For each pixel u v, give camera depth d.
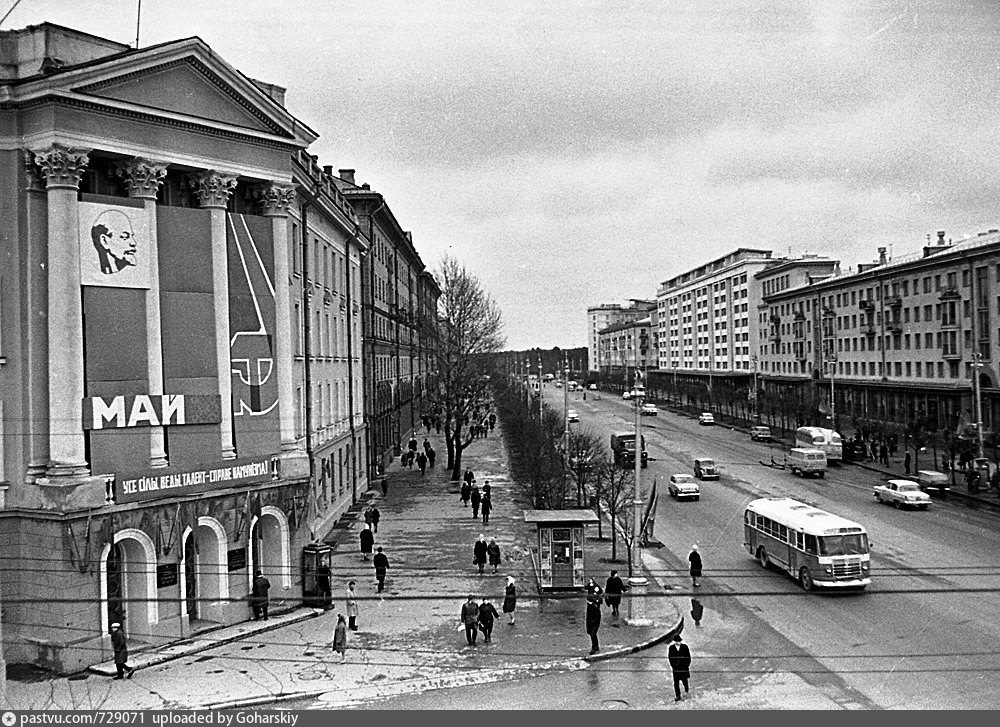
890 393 76.88
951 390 65.62
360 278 55.94
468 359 69.50
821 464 56.53
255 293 29.06
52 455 23.72
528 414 77.06
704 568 33.88
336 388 46.06
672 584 31.42
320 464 40.25
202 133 27.30
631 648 23.75
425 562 34.69
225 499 27.30
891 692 19.66
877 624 25.64
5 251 24.08
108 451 24.64
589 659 23.00
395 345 78.00
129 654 23.67
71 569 23.00
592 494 42.47
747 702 19.27
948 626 25.12
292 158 31.94
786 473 58.94
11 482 23.78
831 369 77.75
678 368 154.50
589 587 27.00
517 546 37.41
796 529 30.67
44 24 24.17
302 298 37.41
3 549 23.55
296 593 29.55
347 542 38.97
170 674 22.11
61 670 22.48
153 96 25.75
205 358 27.28
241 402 28.39
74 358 23.94
